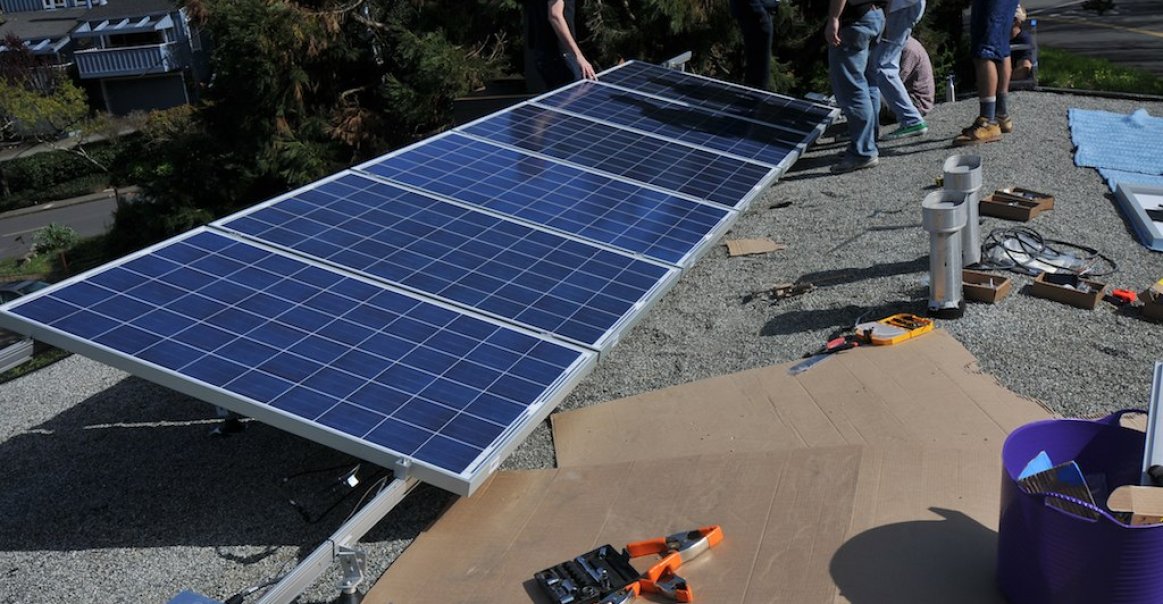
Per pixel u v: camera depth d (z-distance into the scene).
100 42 52.19
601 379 5.44
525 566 3.69
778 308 6.05
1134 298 5.63
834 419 4.54
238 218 5.32
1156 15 34.00
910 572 3.32
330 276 4.86
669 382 5.30
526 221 5.95
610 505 4.04
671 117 8.75
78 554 4.34
